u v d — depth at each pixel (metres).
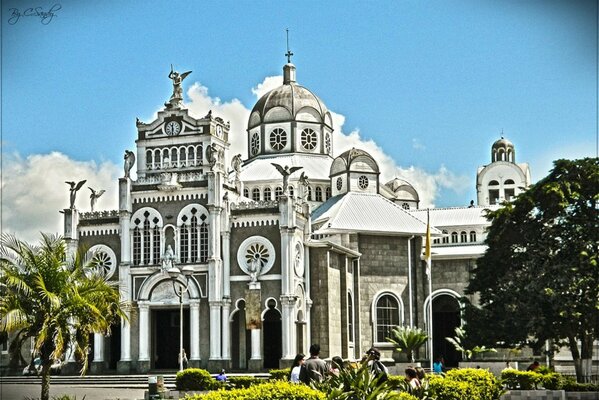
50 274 42.12
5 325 40.44
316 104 115.19
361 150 107.31
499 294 75.19
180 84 90.75
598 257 70.25
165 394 52.34
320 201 109.12
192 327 81.94
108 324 44.75
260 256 82.06
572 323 70.12
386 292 97.56
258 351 79.62
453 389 34.38
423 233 98.94
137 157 89.56
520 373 47.28
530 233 74.44
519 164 148.38
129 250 84.88
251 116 116.94
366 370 28.23
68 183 87.88
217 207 82.69
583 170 73.06
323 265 86.25
